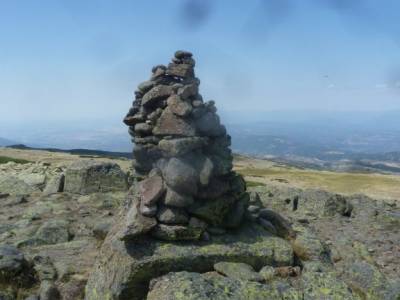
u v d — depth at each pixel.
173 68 13.42
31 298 11.24
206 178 11.78
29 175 30.31
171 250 10.95
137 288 10.35
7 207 21.98
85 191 24.56
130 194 13.88
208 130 12.72
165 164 11.98
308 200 23.95
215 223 12.16
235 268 10.81
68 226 17.70
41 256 13.53
